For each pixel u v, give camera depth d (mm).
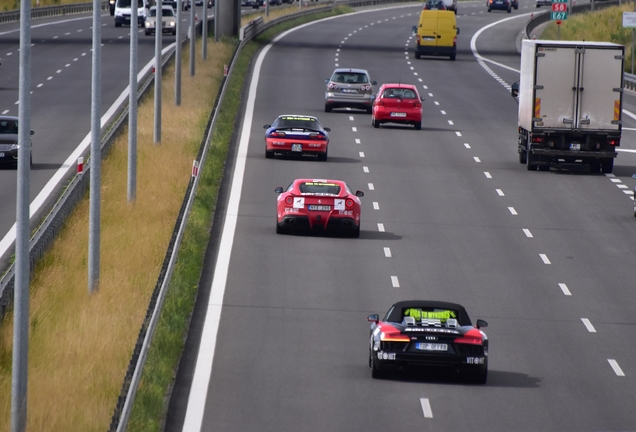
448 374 66312
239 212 117562
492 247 105500
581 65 142625
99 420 54969
